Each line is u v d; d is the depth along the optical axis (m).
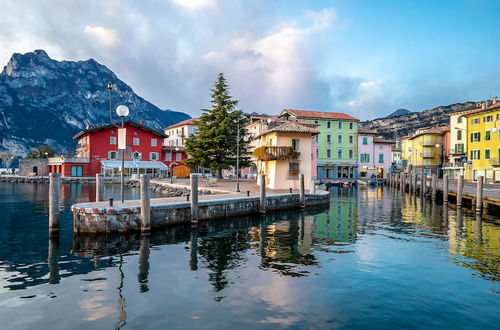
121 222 15.37
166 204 17.31
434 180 35.50
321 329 6.59
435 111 175.00
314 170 61.50
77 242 14.12
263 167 39.19
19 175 82.12
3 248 13.17
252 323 6.82
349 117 77.50
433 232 17.44
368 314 7.31
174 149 74.00
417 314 7.34
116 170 66.00
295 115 71.31
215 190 31.91
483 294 8.54
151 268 10.71
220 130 49.06
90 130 64.81
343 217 23.02
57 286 8.98
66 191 44.31
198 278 9.73
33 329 6.59
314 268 10.77
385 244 14.48
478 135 54.97
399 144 116.38
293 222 20.70
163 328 6.59
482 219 21.94
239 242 14.78
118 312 7.34
